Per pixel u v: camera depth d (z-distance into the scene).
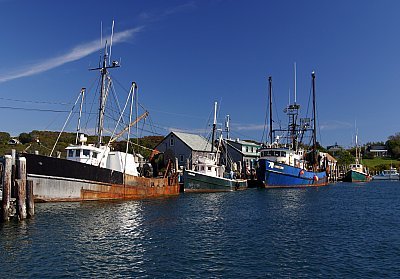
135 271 16.36
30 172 30.34
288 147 74.88
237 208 37.66
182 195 51.12
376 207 40.28
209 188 57.84
